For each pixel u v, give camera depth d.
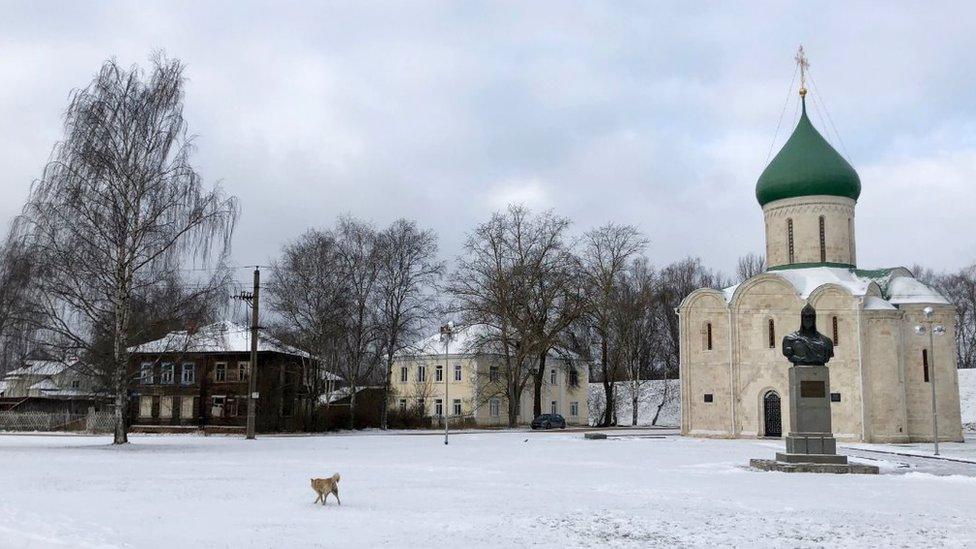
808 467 30.44
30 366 42.16
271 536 14.73
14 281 39.66
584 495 21.62
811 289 60.16
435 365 95.75
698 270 121.69
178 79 43.88
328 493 19.38
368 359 77.62
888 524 17.03
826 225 63.09
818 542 14.95
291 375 76.31
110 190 41.06
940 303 58.94
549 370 101.44
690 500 20.73
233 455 37.03
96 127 41.09
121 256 41.34
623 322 85.06
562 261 74.50
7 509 17.86
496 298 74.00
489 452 40.72
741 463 34.22
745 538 15.23
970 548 14.54
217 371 74.06
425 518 17.12
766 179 64.75
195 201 43.16
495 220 74.88
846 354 58.00
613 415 94.75
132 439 53.62
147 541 14.10
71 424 71.00
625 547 14.25
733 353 60.94
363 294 74.25
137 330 42.59
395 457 36.41
